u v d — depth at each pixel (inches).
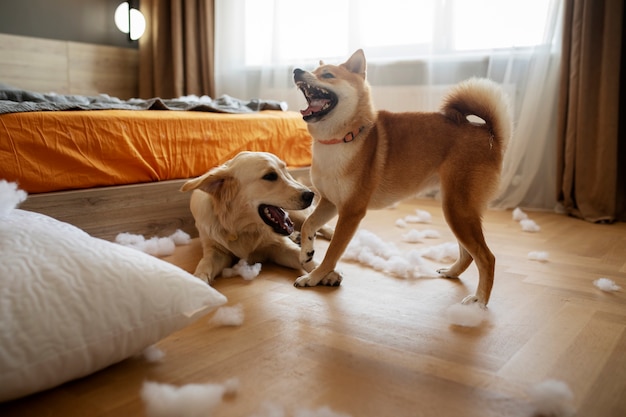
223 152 106.6
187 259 84.7
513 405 39.8
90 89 199.2
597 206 126.6
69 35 194.1
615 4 119.4
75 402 39.7
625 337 53.9
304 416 36.8
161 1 199.8
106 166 86.3
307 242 76.0
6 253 41.6
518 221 125.0
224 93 203.2
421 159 69.1
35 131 76.8
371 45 163.0
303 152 128.1
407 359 48.1
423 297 67.4
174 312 45.1
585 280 75.8
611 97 121.9
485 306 62.9
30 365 37.4
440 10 147.6
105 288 42.6
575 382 43.6
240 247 80.4
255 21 192.4
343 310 62.0
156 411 37.2
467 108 69.5
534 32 134.4
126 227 88.7
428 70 151.6
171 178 98.4
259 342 51.9
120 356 43.4
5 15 174.1
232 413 37.9
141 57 208.1
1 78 170.2
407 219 123.0
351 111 68.7
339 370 45.6
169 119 96.2
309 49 176.7
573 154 129.3
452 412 38.7
